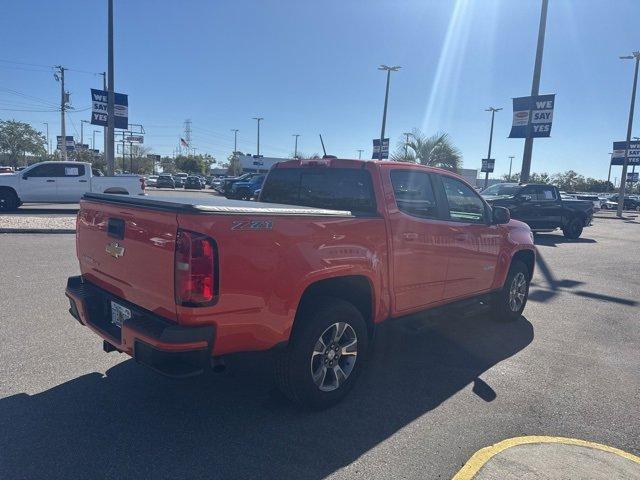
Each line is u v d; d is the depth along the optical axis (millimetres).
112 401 3971
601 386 4656
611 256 14047
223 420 3754
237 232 3227
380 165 4586
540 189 18078
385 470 3184
